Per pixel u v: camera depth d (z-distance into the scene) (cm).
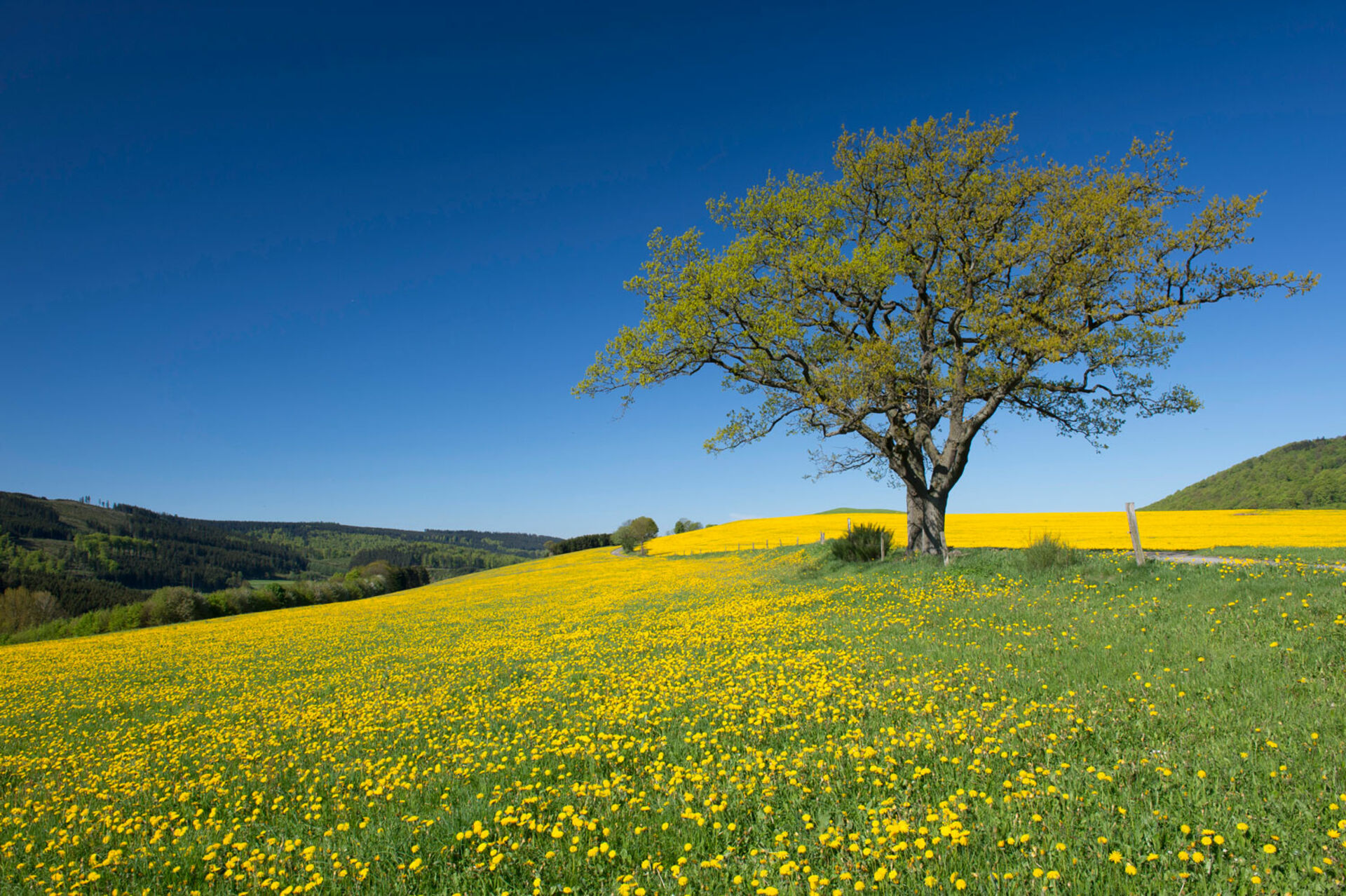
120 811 719
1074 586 1482
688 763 667
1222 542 3303
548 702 1073
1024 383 1992
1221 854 398
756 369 2323
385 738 973
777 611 1806
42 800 824
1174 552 2133
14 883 568
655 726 833
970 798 502
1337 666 742
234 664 2095
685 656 1338
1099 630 1080
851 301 2397
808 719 777
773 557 4269
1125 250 1862
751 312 2278
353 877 488
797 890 397
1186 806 457
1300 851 392
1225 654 841
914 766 579
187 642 2970
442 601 4272
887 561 2411
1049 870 383
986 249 2169
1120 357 1888
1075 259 1939
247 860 535
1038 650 1001
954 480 2231
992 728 647
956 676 909
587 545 11594
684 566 4862
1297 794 453
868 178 2369
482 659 1675
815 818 505
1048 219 2030
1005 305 2088
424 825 569
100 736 1216
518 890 443
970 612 1390
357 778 778
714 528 9631
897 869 407
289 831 618
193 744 1070
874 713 773
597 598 3195
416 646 2125
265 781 796
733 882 420
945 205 2214
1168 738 582
